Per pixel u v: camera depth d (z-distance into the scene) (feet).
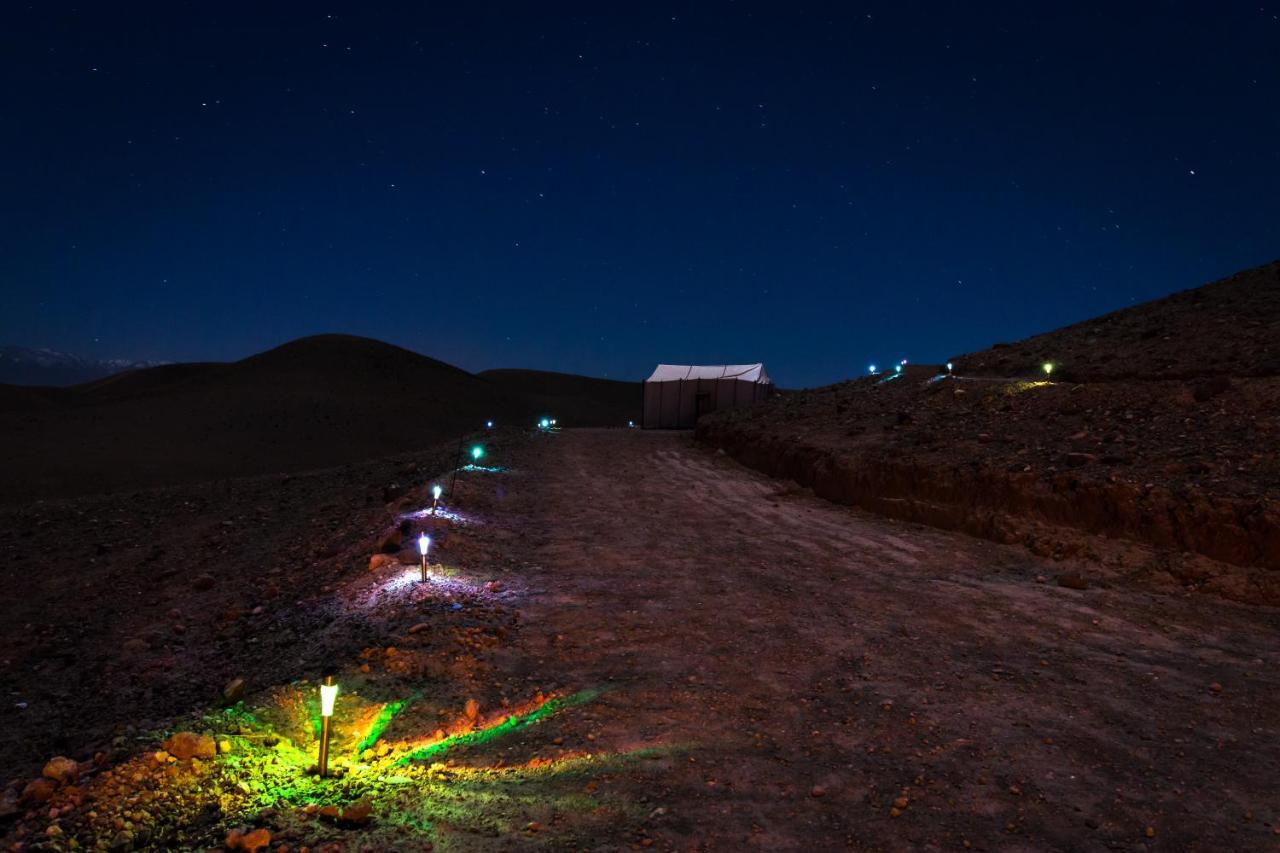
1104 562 35.58
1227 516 33.14
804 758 18.28
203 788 15.62
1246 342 53.01
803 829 15.05
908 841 14.64
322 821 14.69
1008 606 31.14
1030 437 49.39
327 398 235.61
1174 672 23.91
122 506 64.90
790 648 26.27
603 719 20.48
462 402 279.28
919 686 22.94
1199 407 45.78
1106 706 21.39
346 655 24.85
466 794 16.19
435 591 31.48
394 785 16.44
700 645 26.58
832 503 56.49
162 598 39.45
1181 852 14.28
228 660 28.68
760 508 55.11
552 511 53.21
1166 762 18.01
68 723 24.18
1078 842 14.64
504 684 22.98
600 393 424.46
